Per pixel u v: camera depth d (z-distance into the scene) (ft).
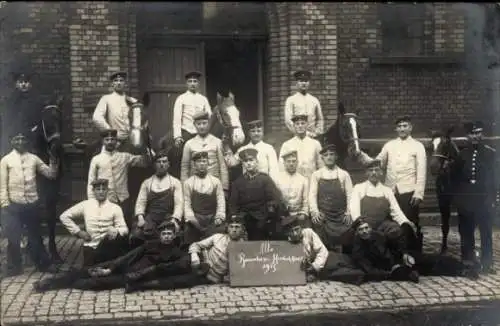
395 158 22.70
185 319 17.46
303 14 28.68
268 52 29.14
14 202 21.39
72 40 27.22
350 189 22.17
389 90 29.58
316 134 24.66
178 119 23.58
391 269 21.08
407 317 18.25
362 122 29.40
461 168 22.21
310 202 21.86
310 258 21.15
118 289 20.16
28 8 27.09
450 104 29.04
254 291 19.86
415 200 22.30
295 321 17.74
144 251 20.24
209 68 29.01
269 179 21.62
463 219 22.40
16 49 26.89
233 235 20.74
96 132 27.61
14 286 20.31
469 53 28.73
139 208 21.40
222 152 22.72
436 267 21.75
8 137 21.81
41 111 22.34
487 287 20.21
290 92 28.81
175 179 21.81
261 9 29.09
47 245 25.40
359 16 29.63
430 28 29.55
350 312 18.11
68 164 26.40
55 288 20.03
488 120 23.40
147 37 28.09
